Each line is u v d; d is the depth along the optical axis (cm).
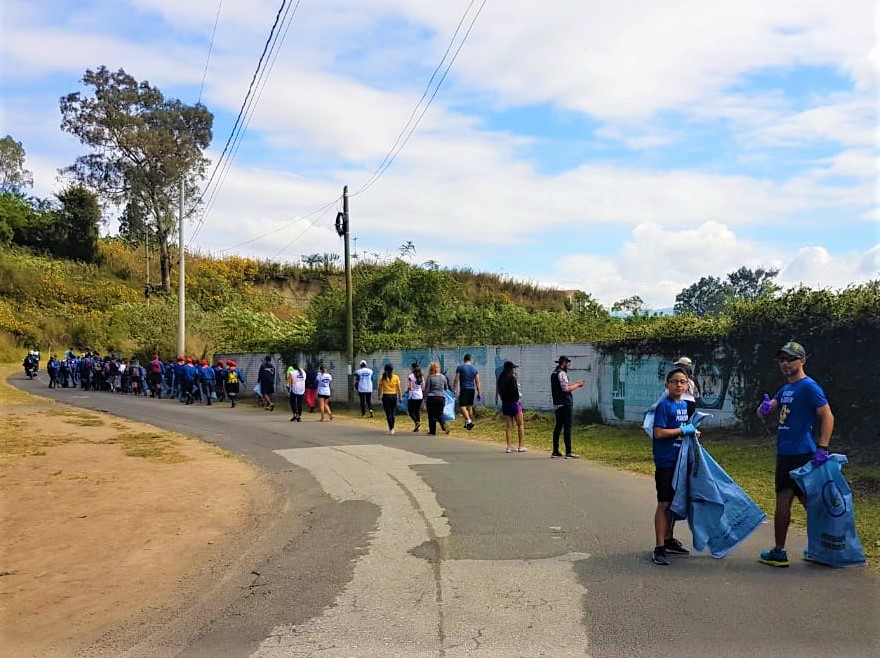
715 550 653
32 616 571
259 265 6256
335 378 2772
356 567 654
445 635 491
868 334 1141
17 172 7556
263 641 494
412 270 2806
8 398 2719
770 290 1375
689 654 454
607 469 1162
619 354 1705
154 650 494
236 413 2341
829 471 627
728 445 1314
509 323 2442
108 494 1017
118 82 5325
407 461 1264
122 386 3347
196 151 5494
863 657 448
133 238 7094
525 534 750
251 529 823
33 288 5506
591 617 516
